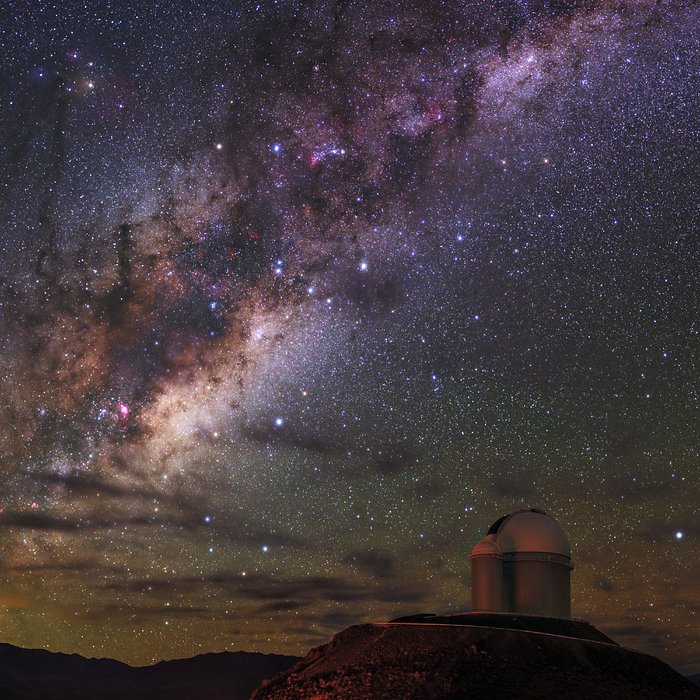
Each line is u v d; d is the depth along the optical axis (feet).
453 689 74.28
